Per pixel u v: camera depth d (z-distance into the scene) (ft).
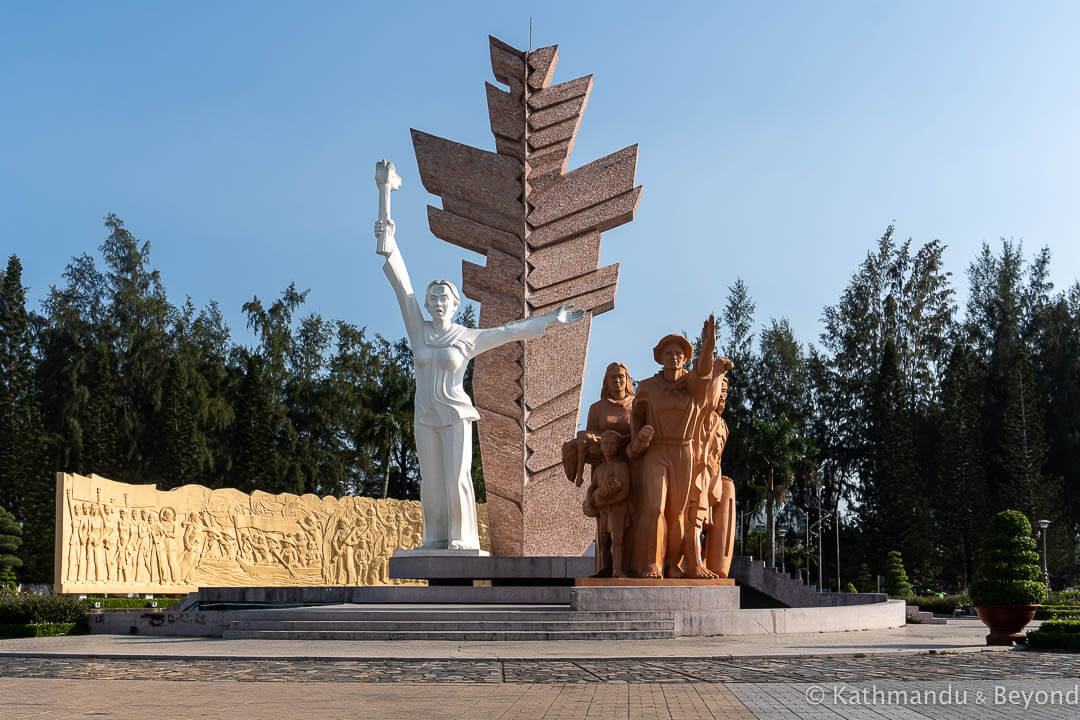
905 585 124.77
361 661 43.75
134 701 32.30
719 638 54.13
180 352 175.94
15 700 32.68
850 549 184.14
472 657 44.21
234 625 56.85
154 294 177.68
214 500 106.32
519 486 80.28
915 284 196.95
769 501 173.88
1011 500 162.91
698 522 61.41
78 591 90.07
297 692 34.22
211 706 31.07
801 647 49.21
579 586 58.90
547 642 51.29
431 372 72.90
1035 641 51.26
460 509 72.18
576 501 80.12
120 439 166.30
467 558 70.69
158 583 100.37
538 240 84.17
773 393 194.18
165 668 42.16
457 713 29.40
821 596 81.97
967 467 166.30
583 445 63.87
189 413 160.56
